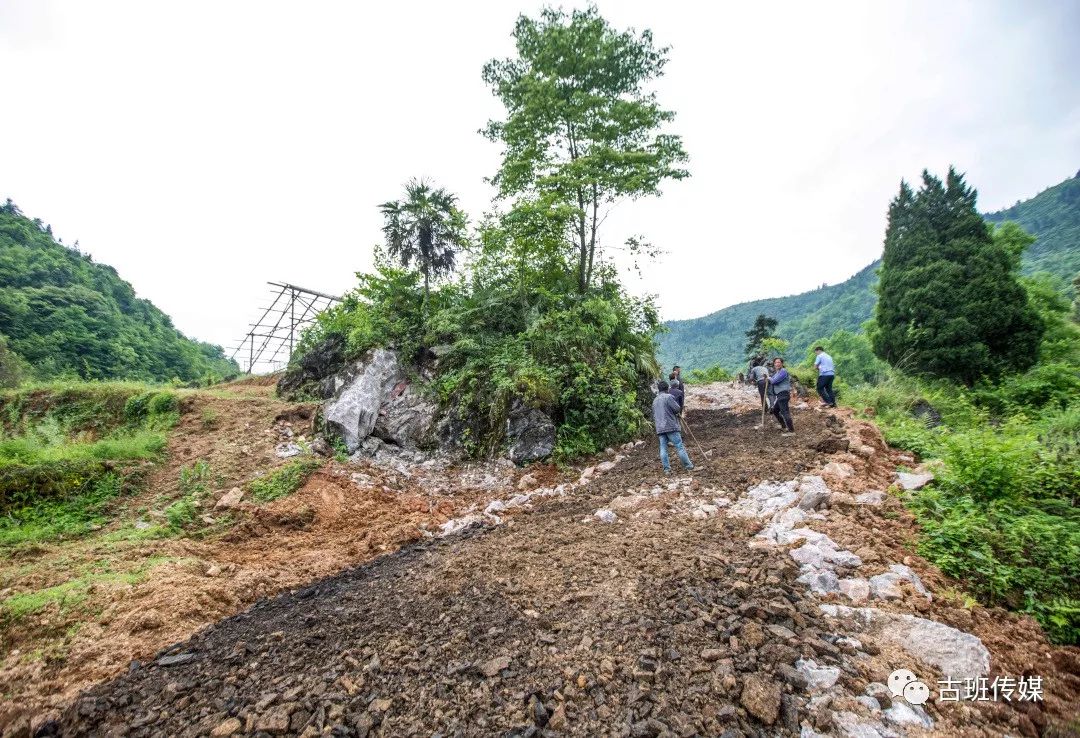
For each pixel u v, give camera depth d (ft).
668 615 10.75
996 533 12.77
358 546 19.71
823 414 31.91
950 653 9.03
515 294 41.60
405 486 28.76
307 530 22.11
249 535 21.18
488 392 34.09
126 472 25.96
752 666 8.86
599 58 43.93
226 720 8.61
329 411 32.55
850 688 8.32
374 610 12.96
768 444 26.63
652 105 44.21
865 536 13.70
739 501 18.57
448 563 15.98
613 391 34.99
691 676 8.78
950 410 42.70
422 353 39.14
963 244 61.52
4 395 39.50
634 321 45.73
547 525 19.39
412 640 10.96
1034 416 39.24
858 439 22.30
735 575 12.25
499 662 9.62
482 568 15.03
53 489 23.25
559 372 34.17
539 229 42.37
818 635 9.74
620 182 42.98
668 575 12.65
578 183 41.06
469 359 36.68
